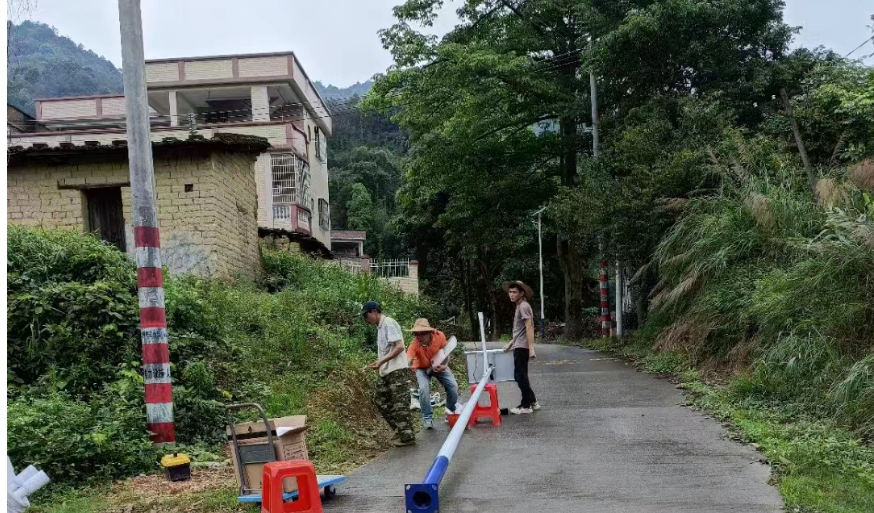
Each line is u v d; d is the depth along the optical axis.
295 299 15.30
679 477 6.19
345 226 50.22
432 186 26.34
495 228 27.11
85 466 6.60
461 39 24.34
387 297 20.62
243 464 5.71
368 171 52.03
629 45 18.64
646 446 7.49
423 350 9.15
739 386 9.83
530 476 6.40
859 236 9.61
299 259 20.70
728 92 18.12
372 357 13.23
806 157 14.75
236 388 9.59
